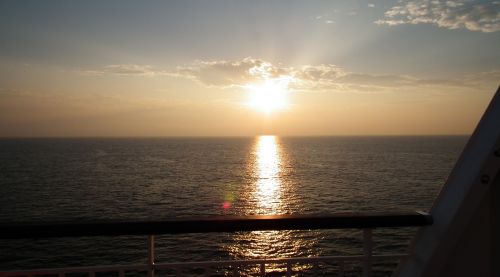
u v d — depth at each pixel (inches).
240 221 94.0
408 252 107.0
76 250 868.0
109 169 3398.1
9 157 4886.8
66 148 7642.7
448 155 5137.8
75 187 2220.7
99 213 1483.8
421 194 1899.6
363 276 104.9
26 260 820.6
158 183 2417.6
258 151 6801.2
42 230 88.5
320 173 3002.0
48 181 2506.2
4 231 87.1
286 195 1924.2
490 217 97.4
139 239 939.3
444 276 99.9
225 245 941.2
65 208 1588.3
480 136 95.8
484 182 92.7
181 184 2368.4
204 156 5393.7
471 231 97.9
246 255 867.4
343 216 98.0
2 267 785.6
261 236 1021.2
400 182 2383.1
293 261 105.8
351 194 1925.4
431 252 99.1
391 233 1003.3
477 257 98.5
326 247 924.6
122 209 1568.7
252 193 1995.6
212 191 2070.6
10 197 1863.9
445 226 97.1
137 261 796.0
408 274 104.9
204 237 1007.6
